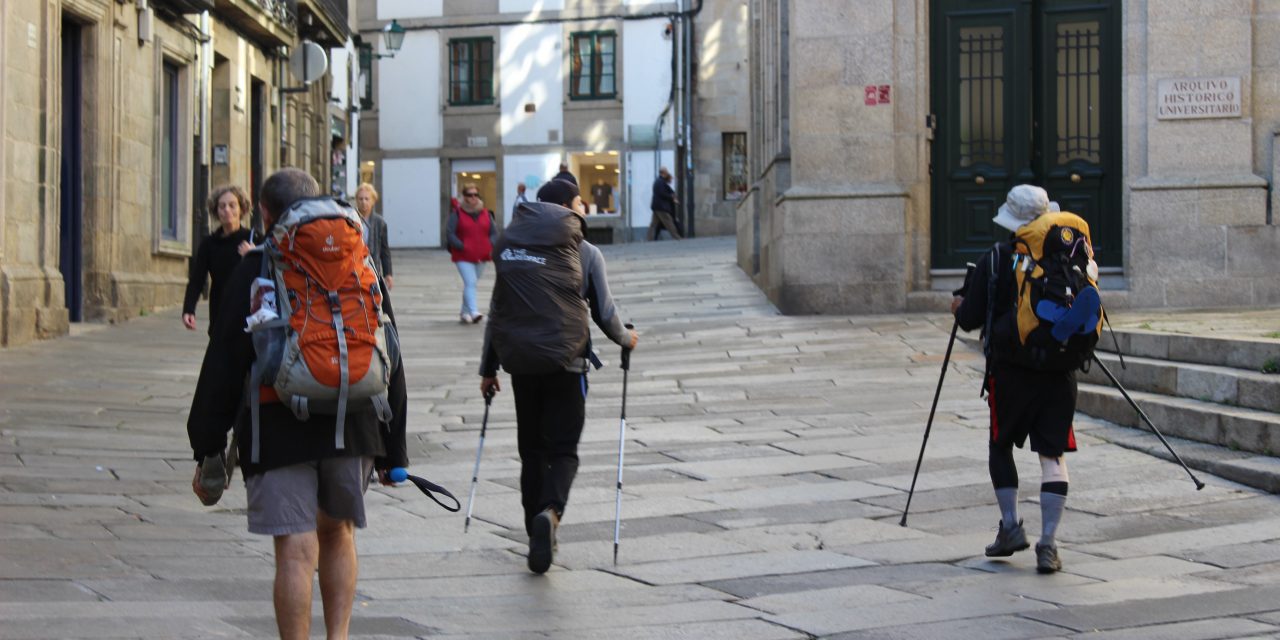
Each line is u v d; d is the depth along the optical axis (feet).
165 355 45.62
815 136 51.83
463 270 57.82
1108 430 31.09
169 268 63.82
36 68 47.93
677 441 31.14
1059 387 20.56
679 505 24.86
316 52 79.30
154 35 60.90
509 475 27.94
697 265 77.41
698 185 133.69
